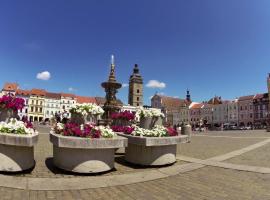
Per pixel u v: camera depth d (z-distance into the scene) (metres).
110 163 7.23
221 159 9.60
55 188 5.55
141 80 88.00
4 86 100.25
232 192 5.53
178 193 5.45
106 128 7.61
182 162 8.91
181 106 118.19
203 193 5.46
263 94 89.62
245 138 22.64
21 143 6.14
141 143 7.93
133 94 86.75
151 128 9.65
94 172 6.83
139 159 8.20
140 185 6.02
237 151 12.12
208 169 7.81
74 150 6.80
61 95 108.94
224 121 99.75
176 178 6.70
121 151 11.05
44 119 104.75
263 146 14.70
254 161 9.20
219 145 15.31
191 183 6.23
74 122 8.98
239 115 95.12
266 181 6.43
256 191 5.62
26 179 6.09
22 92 101.62
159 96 124.88
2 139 6.11
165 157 8.26
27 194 5.08
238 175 7.05
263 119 87.44
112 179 6.46
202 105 110.38
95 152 6.89
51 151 10.71
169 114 120.31
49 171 7.01
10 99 8.12
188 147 14.00
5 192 5.11
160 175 6.99
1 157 6.31
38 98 104.12
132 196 5.21
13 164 6.37
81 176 6.65
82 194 5.25
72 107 9.02
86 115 9.03
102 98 114.62
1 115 8.05
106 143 6.86
